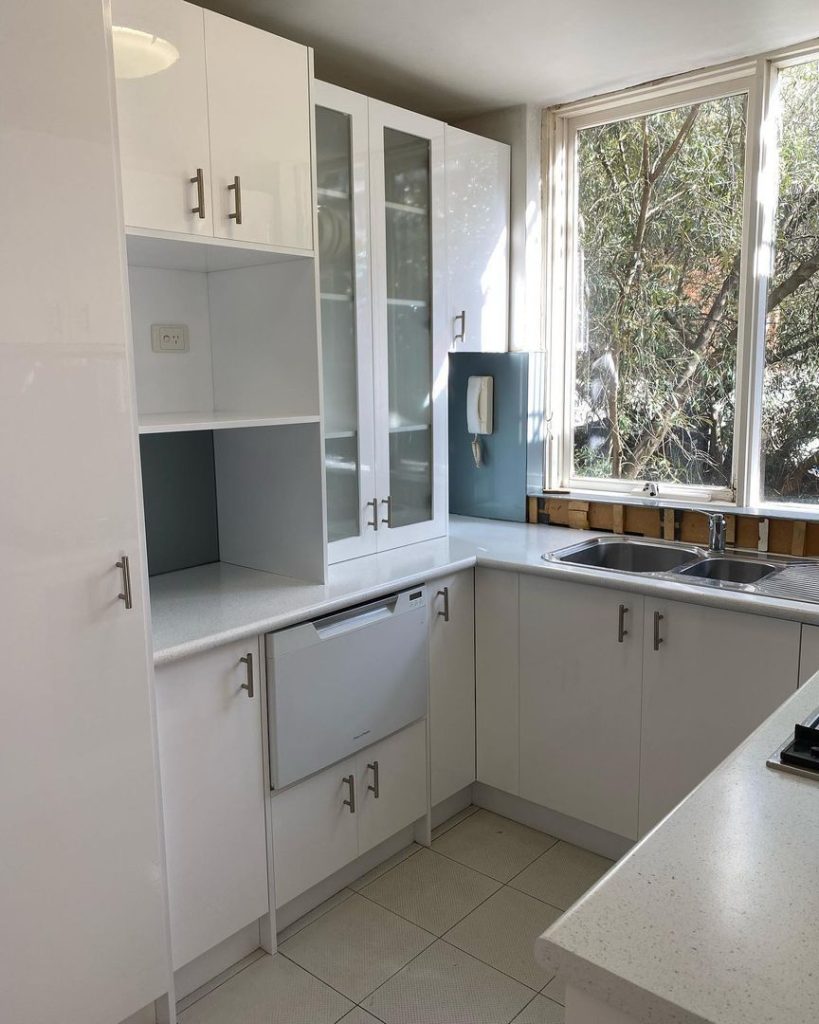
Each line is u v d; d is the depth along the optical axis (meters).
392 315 2.66
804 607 2.08
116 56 1.75
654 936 0.84
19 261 1.48
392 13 2.25
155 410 2.41
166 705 1.86
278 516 2.46
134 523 1.69
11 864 1.57
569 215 3.19
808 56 2.56
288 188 2.13
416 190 2.68
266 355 2.38
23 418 1.51
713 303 2.88
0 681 1.52
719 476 2.93
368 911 2.33
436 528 2.96
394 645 2.41
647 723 2.40
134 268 2.33
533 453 3.26
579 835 2.64
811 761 1.18
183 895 1.93
